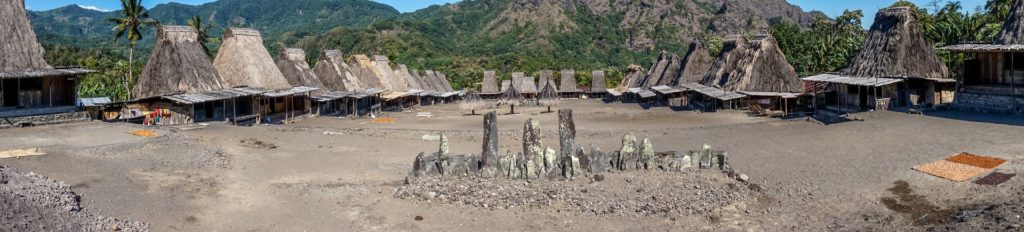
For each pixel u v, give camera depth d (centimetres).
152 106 3775
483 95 9138
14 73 2981
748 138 2806
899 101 3775
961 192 1667
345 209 1694
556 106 6375
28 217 1323
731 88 5031
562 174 2000
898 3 6575
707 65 6669
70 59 10019
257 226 1536
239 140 2847
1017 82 3241
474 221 1593
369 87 6384
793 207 1694
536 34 18450
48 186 1619
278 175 2142
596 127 3694
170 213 1583
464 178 1981
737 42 5806
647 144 2102
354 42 18162
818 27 9562
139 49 19038
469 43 19625
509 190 1830
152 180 1902
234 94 3812
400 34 18850
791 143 2562
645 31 18725
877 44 4097
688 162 2098
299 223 1569
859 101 3844
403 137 3294
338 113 5359
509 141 3184
